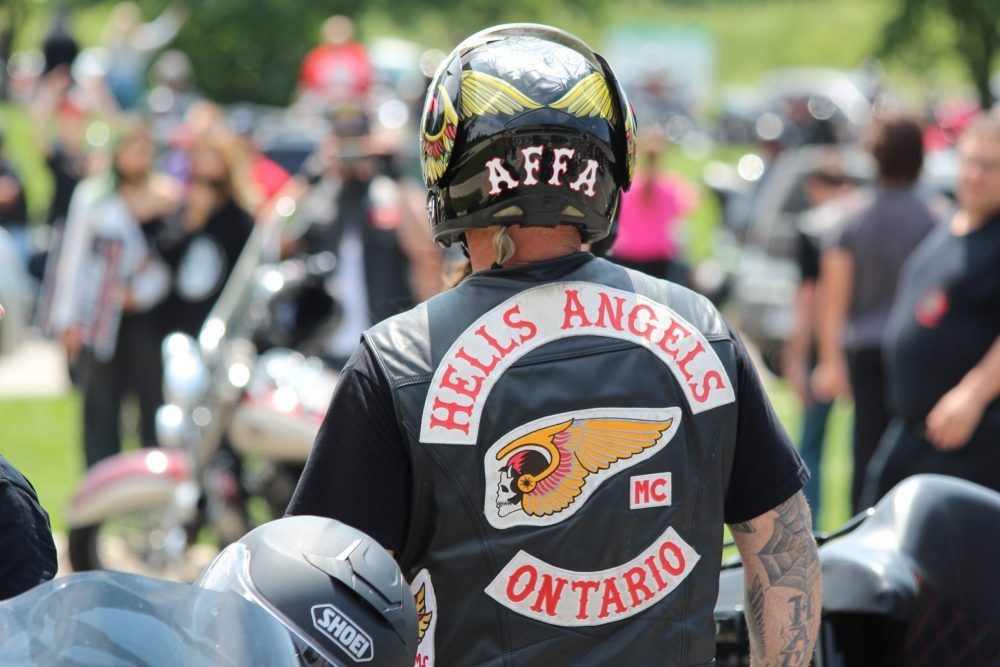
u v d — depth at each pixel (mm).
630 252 24688
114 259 19391
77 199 19750
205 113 20031
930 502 7320
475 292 5652
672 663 5500
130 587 4285
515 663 5352
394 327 5566
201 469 14641
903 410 13547
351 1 58500
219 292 19703
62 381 28719
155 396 19844
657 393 5590
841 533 7789
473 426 5410
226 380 14273
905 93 63844
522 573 5375
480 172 5660
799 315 19234
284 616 4441
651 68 76562
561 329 5586
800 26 119938
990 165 13008
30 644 4098
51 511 19531
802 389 19031
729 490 5883
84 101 36688
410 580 5516
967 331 13047
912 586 7156
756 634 6090
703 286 31875
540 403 5457
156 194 19797
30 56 64500
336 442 5484
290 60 56812
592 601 5422
